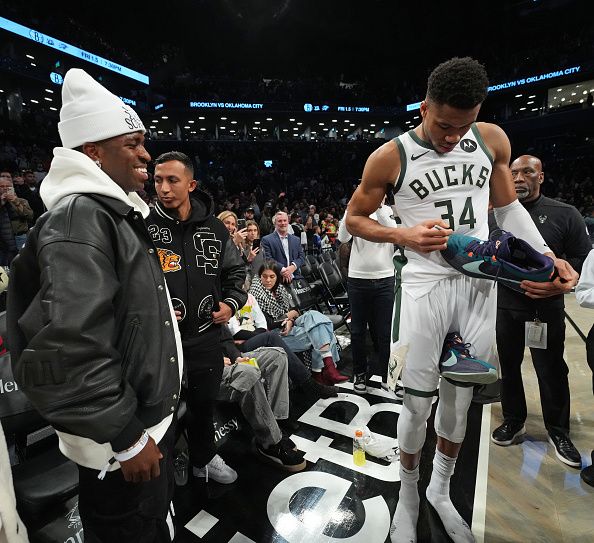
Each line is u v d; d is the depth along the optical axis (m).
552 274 1.04
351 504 1.80
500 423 2.37
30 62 13.47
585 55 15.41
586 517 1.64
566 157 16.83
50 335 0.73
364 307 2.82
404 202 1.26
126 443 0.82
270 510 1.77
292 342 2.95
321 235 8.45
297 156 20.06
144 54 18.86
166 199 1.59
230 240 1.96
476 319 1.31
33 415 1.45
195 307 1.66
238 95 19.52
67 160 0.88
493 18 17.66
